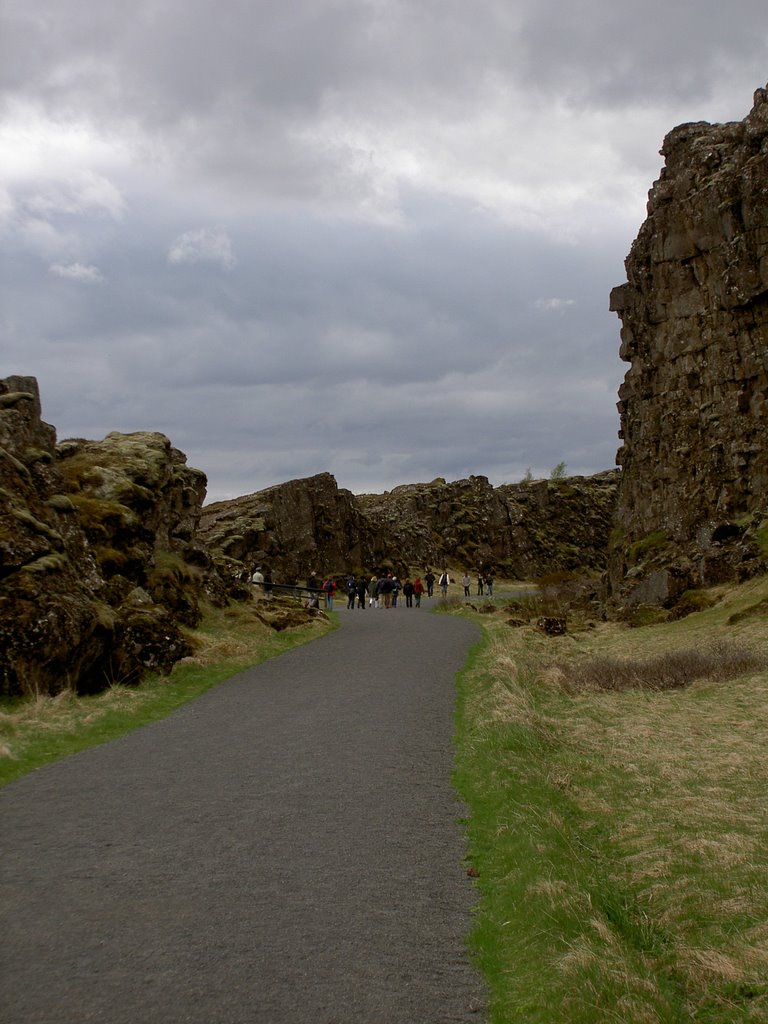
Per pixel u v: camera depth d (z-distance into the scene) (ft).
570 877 24.54
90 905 22.54
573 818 32.83
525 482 355.36
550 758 40.98
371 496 321.93
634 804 35.04
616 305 171.42
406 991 18.45
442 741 43.19
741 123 148.05
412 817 30.71
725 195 138.72
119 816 30.40
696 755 43.34
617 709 57.00
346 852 26.96
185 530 106.73
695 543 135.95
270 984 18.54
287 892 23.65
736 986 20.34
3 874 24.73
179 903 22.75
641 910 24.88
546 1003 17.98
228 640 82.12
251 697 56.34
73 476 91.71
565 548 338.95
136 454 102.32
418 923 21.86
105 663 59.11
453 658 76.07
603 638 109.09
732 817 33.12
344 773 36.70
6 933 20.84
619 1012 17.76
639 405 166.30
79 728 44.93
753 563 113.50
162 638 64.08
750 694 60.95
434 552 281.74
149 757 39.55
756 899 25.23
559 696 62.39
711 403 143.64
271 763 38.40
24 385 76.43
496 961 19.95
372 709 51.70
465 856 26.84
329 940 20.74
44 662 51.67
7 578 53.62
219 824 29.53
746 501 133.69
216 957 19.71
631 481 168.04
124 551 84.79
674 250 150.71
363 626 110.22
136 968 19.12
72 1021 16.92
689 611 112.68
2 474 63.41
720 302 141.18
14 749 39.60
